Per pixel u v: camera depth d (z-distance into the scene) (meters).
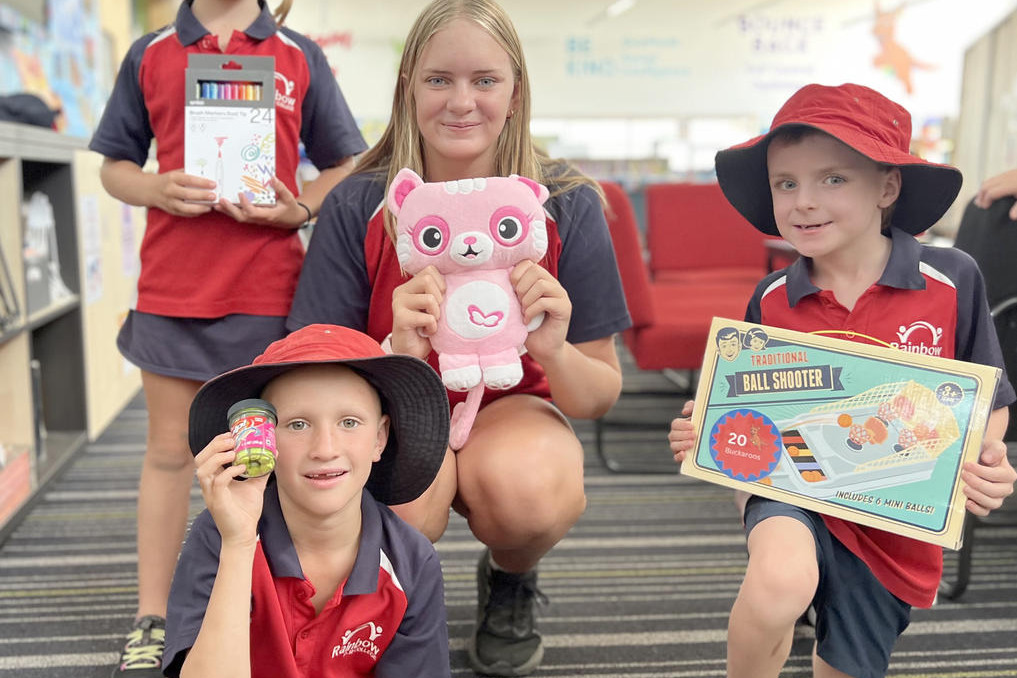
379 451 1.09
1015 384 1.70
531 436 1.29
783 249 2.87
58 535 2.14
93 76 4.91
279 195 1.51
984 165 4.24
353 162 1.74
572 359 1.29
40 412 2.60
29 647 1.58
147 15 7.72
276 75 1.56
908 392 1.10
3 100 2.63
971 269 1.18
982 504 1.06
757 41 10.31
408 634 1.07
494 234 1.17
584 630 1.63
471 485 1.28
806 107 1.18
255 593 0.99
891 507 1.09
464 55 1.22
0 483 2.09
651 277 3.67
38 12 3.86
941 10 9.96
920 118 10.08
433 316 1.18
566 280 1.38
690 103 10.49
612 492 2.48
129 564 1.97
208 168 1.51
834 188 1.15
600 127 10.72
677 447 1.20
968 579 1.76
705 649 1.56
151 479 1.58
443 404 1.07
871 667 1.17
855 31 10.23
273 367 0.98
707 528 2.20
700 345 2.58
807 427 1.14
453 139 1.26
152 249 1.57
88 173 2.94
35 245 2.63
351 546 1.05
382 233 1.36
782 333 1.17
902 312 1.18
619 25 10.24
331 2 9.19
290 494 0.99
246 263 1.56
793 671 1.48
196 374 1.55
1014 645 1.58
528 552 1.36
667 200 3.67
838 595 1.17
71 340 2.83
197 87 1.51
